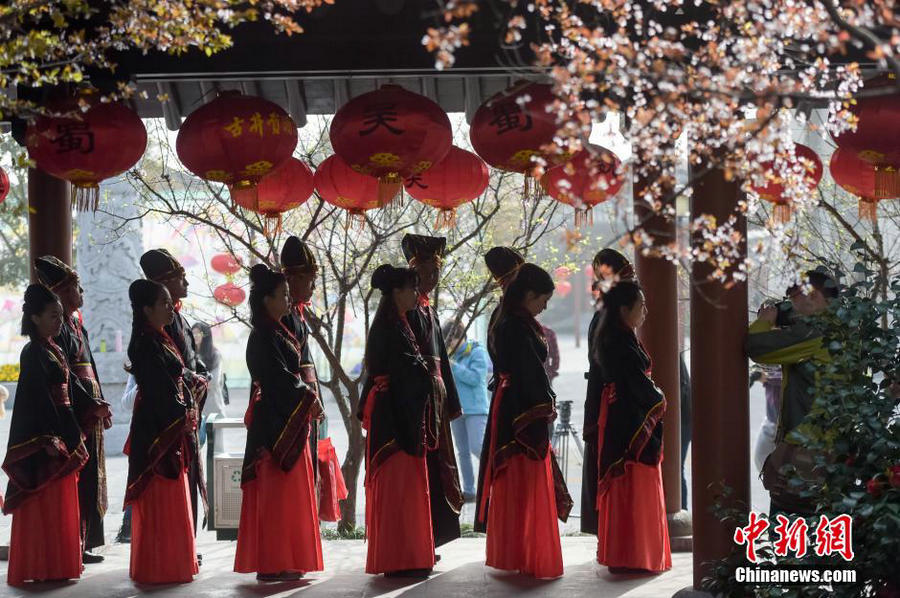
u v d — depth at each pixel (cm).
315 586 654
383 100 594
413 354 668
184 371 680
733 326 591
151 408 658
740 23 511
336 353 865
